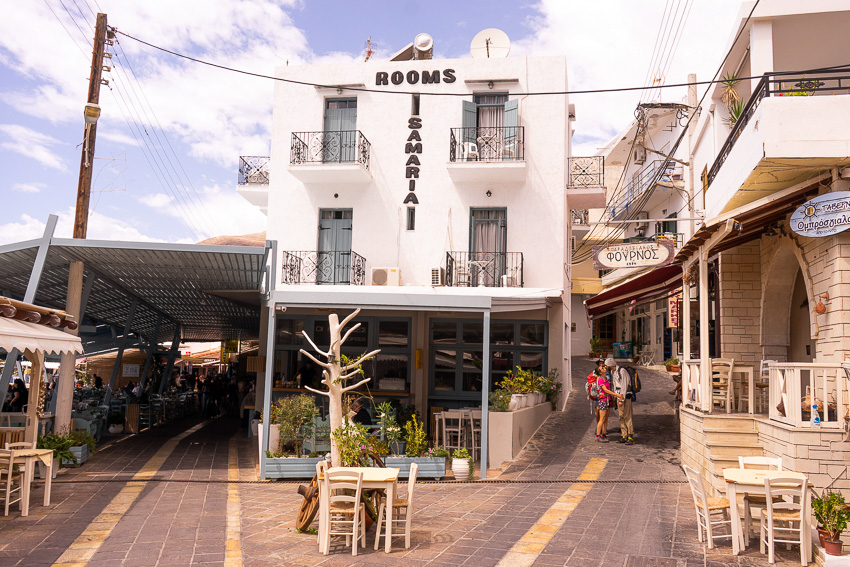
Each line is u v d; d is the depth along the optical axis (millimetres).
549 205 19938
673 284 15234
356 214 20781
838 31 13391
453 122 20594
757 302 13039
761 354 12891
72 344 10266
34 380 11516
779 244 11469
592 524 8516
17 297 17109
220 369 35156
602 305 17344
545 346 18812
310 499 8203
